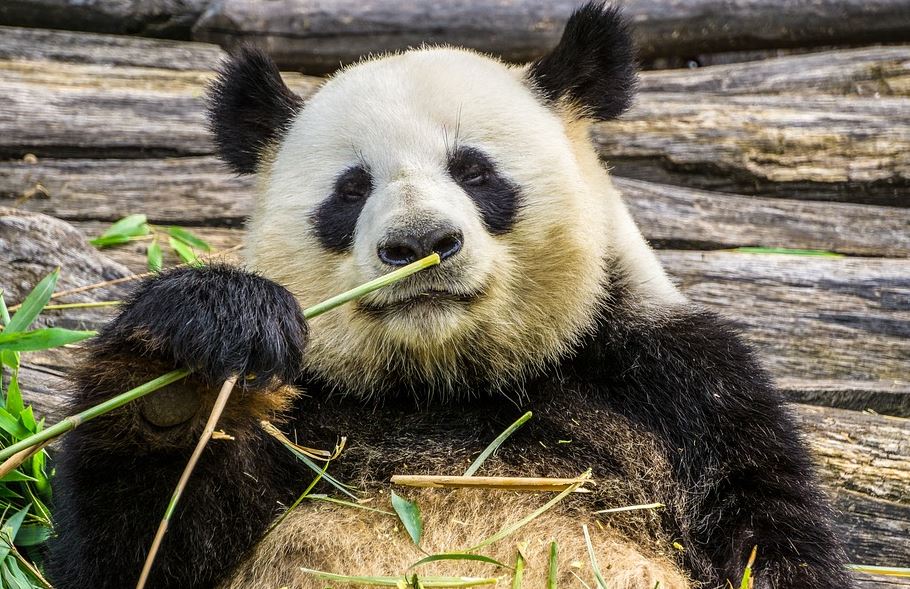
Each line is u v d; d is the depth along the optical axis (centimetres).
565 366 842
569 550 722
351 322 789
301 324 680
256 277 691
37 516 858
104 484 691
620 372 832
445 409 833
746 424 798
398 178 780
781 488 779
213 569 724
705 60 1675
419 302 734
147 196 1295
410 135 802
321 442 803
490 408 831
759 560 759
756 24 1566
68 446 703
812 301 1185
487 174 809
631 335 836
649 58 1608
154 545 633
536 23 1541
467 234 742
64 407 732
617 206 894
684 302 870
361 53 1551
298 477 773
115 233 1209
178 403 654
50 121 1327
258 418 691
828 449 1001
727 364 821
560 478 754
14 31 1456
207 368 639
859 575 950
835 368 1146
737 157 1361
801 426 854
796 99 1410
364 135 809
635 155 1369
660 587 711
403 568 711
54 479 797
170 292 664
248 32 1539
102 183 1298
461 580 677
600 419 809
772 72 1485
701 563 768
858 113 1387
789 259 1223
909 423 1029
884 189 1362
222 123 925
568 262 821
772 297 1190
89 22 1525
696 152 1365
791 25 1568
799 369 1146
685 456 801
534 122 845
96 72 1406
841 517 967
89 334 808
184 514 697
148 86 1402
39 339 801
